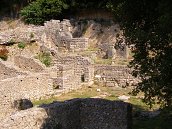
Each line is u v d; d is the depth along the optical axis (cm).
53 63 4575
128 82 4147
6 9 7050
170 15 2031
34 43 4969
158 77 2139
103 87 4194
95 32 5866
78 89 4103
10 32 4934
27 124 2303
